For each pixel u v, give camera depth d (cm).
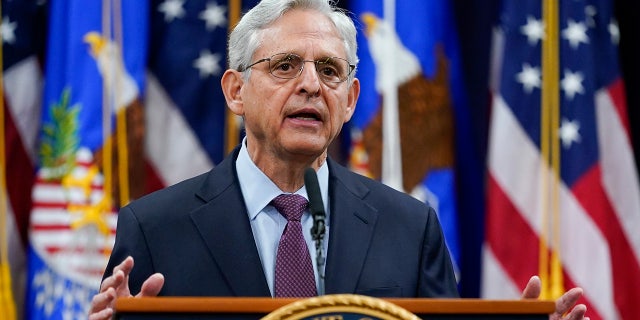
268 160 815
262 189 814
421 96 1423
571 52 1434
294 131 790
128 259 664
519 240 1395
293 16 809
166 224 782
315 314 577
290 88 793
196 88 1434
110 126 1371
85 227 1344
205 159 1427
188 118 1429
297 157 803
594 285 1377
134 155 1380
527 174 1411
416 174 1408
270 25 811
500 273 1386
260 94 802
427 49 1433
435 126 1424
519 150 1416
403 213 820
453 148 1438
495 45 1522
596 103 1463
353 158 1397
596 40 1480
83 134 1360
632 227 1447
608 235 1443
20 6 1441
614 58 1482
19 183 1428
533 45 1438
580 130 1416
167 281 758
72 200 1348
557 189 1402
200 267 763
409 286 778
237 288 758
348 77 821
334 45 807
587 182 1403
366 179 852
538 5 1449
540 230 1395
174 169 1421
